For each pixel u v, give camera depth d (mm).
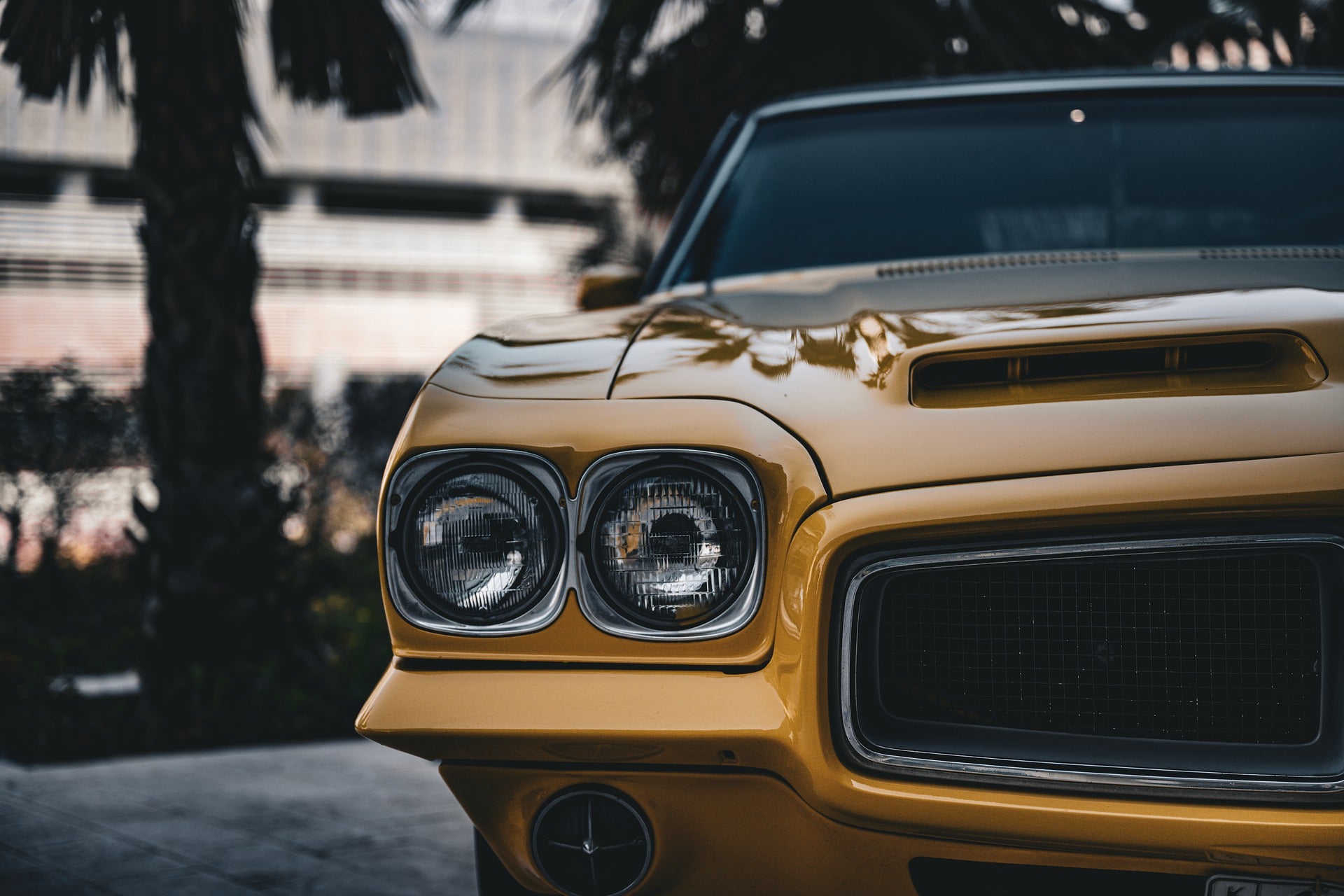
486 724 1221
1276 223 2082
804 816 1206
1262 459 1159
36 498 7262
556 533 1260
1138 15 5613
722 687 1211
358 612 6348
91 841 2684
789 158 2393
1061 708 1239
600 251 11859
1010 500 1179
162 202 4297
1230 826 1132
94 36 3928
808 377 1331
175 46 4188
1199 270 1636
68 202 12289
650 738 1190
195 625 4320
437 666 1281
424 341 14023
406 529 1300
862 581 1213
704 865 1246
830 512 1207
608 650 1240
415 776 3379
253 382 4445
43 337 12039
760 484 1235
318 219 13703
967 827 1179
